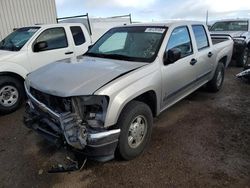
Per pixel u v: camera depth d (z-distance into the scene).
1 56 5.30
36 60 5.79
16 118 4.99
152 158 3.41
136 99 3.50
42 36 6.02
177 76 4.14
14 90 5.30
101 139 2.83
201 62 4.97
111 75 3.15
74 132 2.81
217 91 6.27
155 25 4.30
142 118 3.41
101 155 2.94
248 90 6.46
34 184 2.98
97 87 2.88
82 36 7.00
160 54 3.79
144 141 3.51
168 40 4.00
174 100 4.35
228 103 5.47
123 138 3.10
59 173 3.16
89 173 3.14
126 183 2.95
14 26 11.65
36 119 3.26
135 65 3.53
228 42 6.53
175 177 3.02
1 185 2.98
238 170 3.13
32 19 12.20
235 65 9.66
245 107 5.23
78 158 3.39
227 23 11.35
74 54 6.62
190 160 3.35
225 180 2.95
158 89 3.67
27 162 3.42
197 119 4.64
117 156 3.29
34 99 3.24
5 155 3.61
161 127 4.34
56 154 3.58
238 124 4.41
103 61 3.79
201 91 6.32
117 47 4.27
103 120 2.87
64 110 2.96
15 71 5.33
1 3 11.15
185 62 4.35
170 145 3.74
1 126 4.62
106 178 3.04
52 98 3.04
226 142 3.81
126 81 3.11
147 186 2.88
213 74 5.80
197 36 5.03
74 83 3.00
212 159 3.37
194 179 2.98
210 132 4.13
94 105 2.89
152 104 3.78
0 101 5.10
